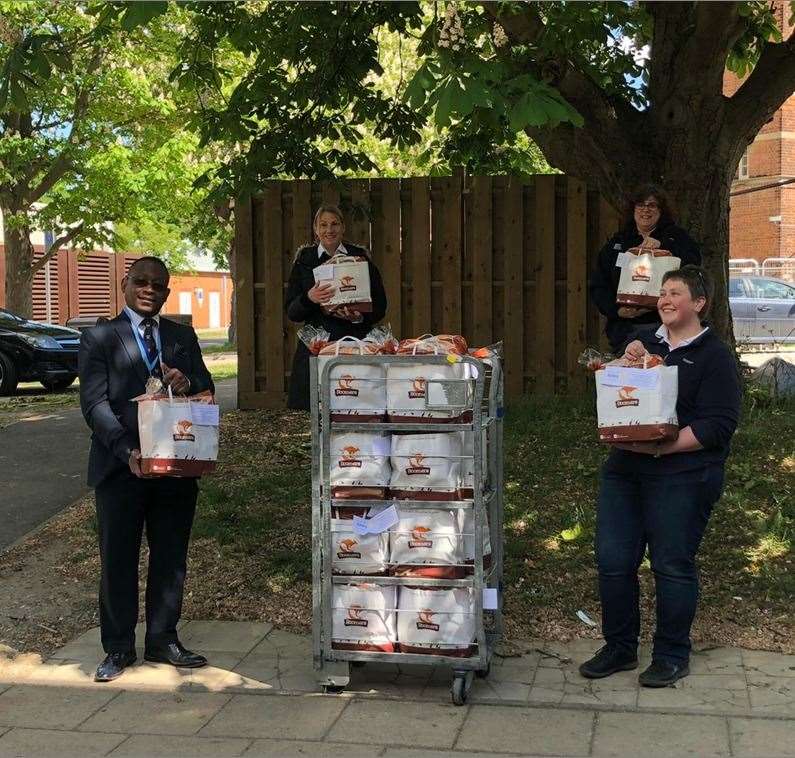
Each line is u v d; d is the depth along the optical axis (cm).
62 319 3231
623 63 847
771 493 582
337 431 392
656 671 397
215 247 2562
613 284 545
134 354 421
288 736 363
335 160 893
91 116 1789
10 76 548
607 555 406
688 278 390
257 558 545
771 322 1620
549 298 868
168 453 394
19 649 457
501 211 879
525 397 843
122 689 411
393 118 898
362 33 816
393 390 386
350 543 393
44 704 397
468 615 387
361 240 900
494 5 616
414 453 386
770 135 2573
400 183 890
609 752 343
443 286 895
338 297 519
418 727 368
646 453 389
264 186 843
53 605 509
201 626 477
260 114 852
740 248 2697
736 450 646
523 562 521
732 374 386
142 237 2834
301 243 902
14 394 1426
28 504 686
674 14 678
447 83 427
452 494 386
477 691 398
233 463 718
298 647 451
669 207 524
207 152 1800
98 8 654
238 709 388
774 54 687
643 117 713
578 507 580
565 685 401
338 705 390
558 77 672
